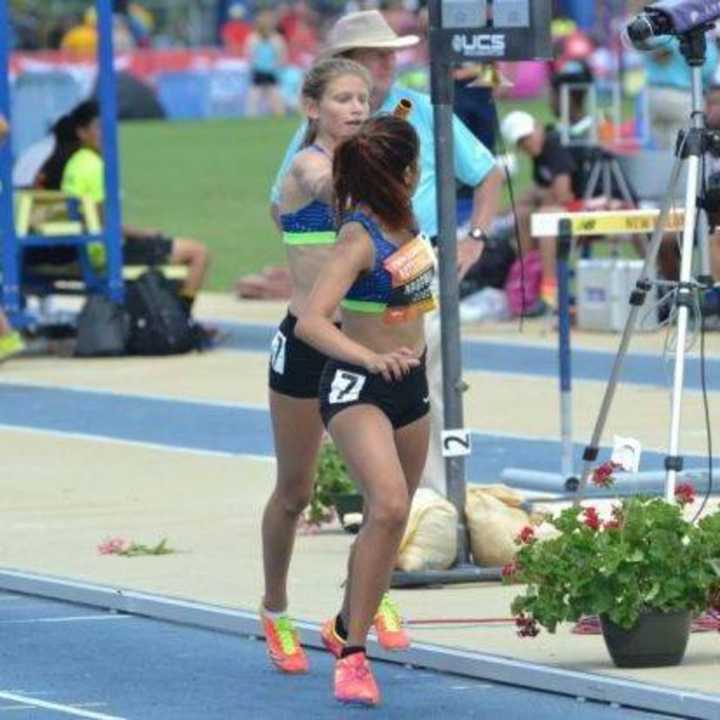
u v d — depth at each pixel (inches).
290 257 1032.8
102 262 2271.2
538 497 1411.2
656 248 1178.6
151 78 6294.3
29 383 2071.9
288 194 1032.8
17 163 2409.0
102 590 1190.3
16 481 1558.8
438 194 1204.5
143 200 3956.7
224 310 2600.9
